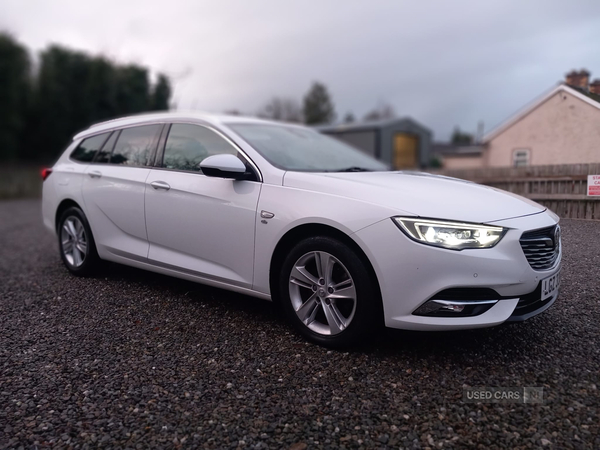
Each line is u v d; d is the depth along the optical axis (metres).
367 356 2.55
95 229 3.88
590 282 2.81
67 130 24.25
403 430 1.95
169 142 3.58
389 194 2.53
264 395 2.21
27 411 2.12
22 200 15.99
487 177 3.99
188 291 3.68
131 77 26.45
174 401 2.18
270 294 2.86
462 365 2.44
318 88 62.47
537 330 2.75
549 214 2.66
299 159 3.61
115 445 1.89
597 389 2.17
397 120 27.91
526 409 2.05
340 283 2.58
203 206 3.10
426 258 2.30
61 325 3.10
